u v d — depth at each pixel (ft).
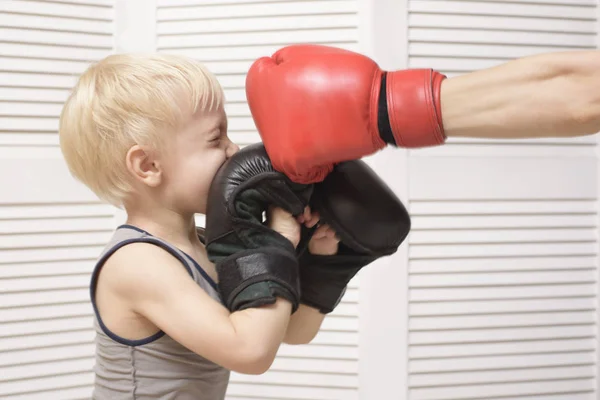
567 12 6.18
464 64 6.08
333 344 6.05
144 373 3.03
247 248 2.82
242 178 2.82
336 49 2.73
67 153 3.17
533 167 6.17
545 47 6.17
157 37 6.09
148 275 2.86
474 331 6.14
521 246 6.18
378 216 2.97
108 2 6.02
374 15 5.88
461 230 6.11
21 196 5.70
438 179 6.04
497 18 6.10
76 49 5.92
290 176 2.73
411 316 6.07
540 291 6.21
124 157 3.03
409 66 5.99
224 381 3.38
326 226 3.09
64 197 5.82
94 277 3.07
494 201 6.15
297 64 2.62
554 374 6.22
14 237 5.68
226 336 2.67
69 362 5.84
